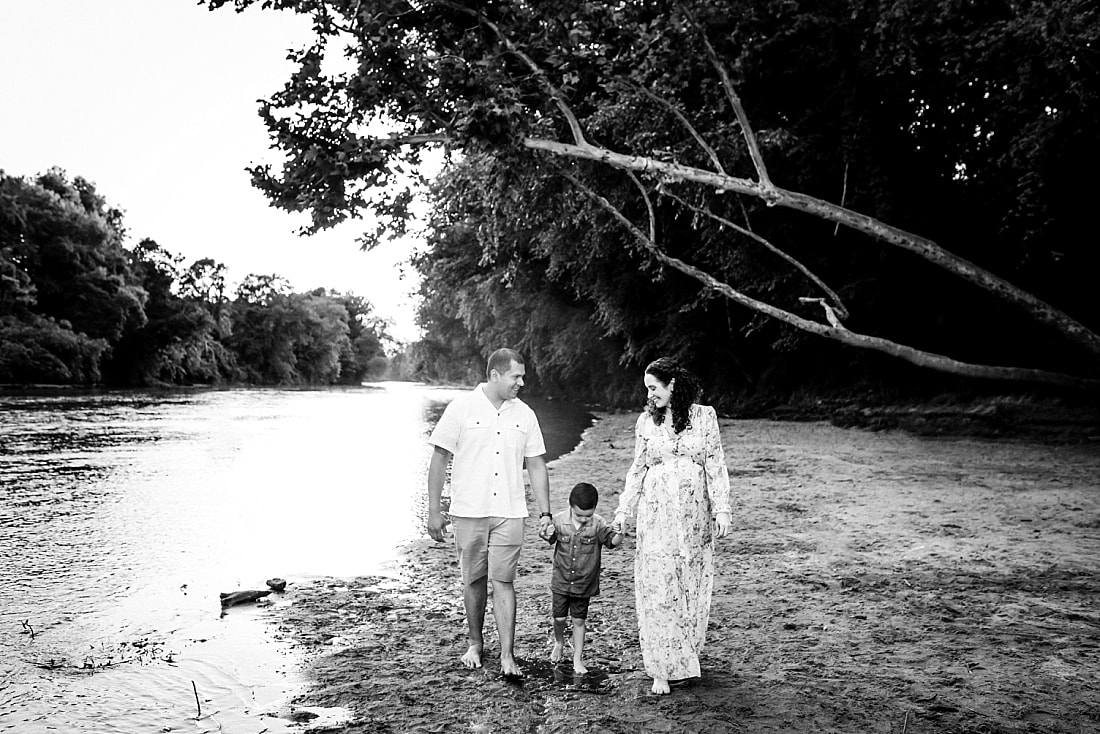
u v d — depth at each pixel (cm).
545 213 1969
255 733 387
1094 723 398
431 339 7581
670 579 443
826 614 576
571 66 1484
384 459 1703
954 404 2178
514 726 394
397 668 476
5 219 6494
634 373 3906
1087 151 1650
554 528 477
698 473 461
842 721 400
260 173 1341
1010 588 641
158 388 7550
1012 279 2183
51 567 734
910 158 2166
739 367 3080
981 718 403
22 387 5822
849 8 1861
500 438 481
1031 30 1434
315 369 13225
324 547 826
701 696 432
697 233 2666
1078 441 1789
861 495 1111
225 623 567
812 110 2109
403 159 1402
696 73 1869
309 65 1310
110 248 7375
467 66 1302
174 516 999
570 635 535
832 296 1723
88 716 407
